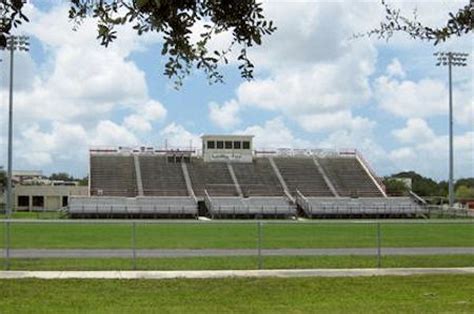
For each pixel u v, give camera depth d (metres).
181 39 4.70
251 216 83.94
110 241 36.34
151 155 109.38
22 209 110.25
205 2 4.72
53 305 14.50
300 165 110.81
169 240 37.56
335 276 19.61
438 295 16.06
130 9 4.56
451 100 85.44
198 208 91.38
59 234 42.84
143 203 84.94
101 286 17.36
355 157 114.12
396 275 19.89
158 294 16.16
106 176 101.75
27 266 21.88
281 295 16.06
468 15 6.17
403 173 154.00
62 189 120.62
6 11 4.53
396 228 51.62
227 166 108.25
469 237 40.94
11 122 74.56
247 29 4.82
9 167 73.00
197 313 13.52
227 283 17.98
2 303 14.73
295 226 54.12
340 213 86.00
